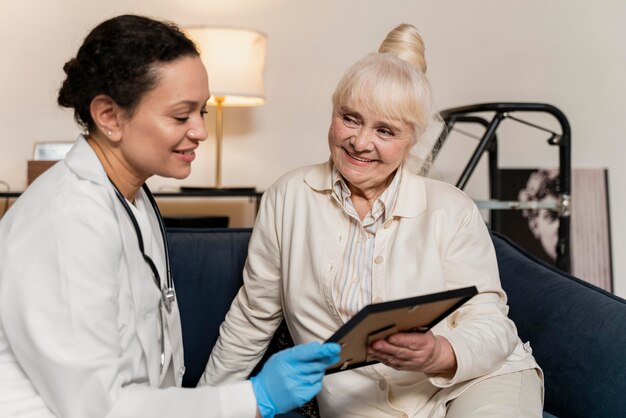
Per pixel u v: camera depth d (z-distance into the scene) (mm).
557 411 1480
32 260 932
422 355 1104
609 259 3359
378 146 1261
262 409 1002
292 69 3047
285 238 1395
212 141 3004
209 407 978
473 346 1175
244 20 2977
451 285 1316
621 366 1333
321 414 1386
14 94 2723
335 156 1313
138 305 1105
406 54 1383
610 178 3416
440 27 3211
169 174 1084
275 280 1456
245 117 3023
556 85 3354
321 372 1011
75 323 917
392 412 1277
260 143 3047
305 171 1442
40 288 920
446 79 3244
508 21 3285
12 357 991
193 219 2566
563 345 1485
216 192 2547
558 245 2625
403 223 1321
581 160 3396
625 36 3383
